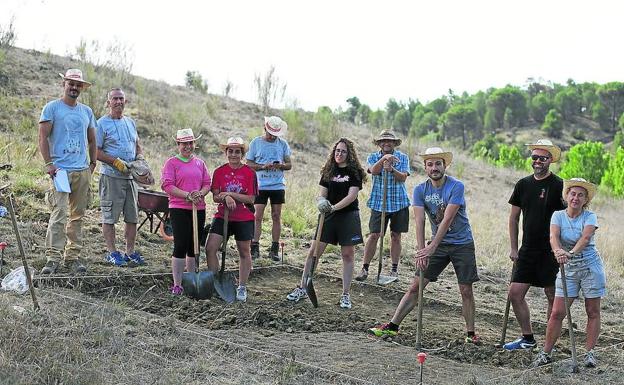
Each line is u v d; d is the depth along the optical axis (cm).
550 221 836
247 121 2294
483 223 1703
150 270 975
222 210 949
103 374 627
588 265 796
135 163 963
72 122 902
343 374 711
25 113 1706
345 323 901
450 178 852
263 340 796
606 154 4247
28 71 2008
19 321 695
